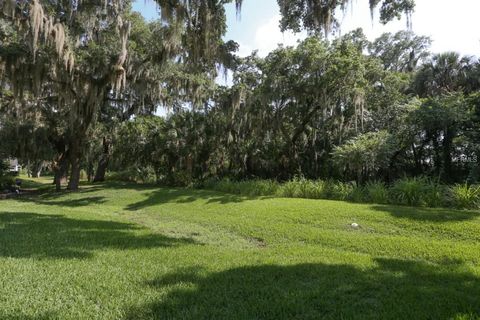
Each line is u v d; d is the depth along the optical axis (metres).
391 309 3.18
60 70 13.50
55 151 19.75
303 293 3.57
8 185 21.11
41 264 4.48
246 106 16.16
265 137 17.86
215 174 18.83
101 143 19.70
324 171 15.91
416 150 14.50
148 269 4.37
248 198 12.10
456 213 7.61
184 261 4.80
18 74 13.28
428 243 5.85
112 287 3.70
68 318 2.98
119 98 19.42
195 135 17.83
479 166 12.04
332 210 8.66
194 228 8.41
